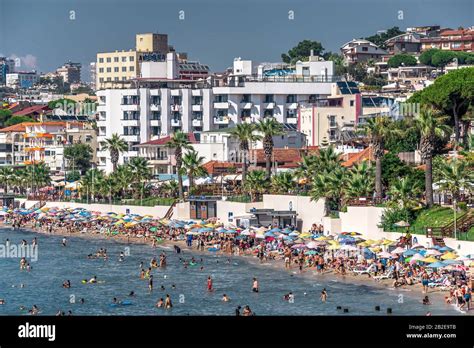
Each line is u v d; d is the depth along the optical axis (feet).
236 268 581.53
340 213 625.41
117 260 639.35
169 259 631.97
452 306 445.78
